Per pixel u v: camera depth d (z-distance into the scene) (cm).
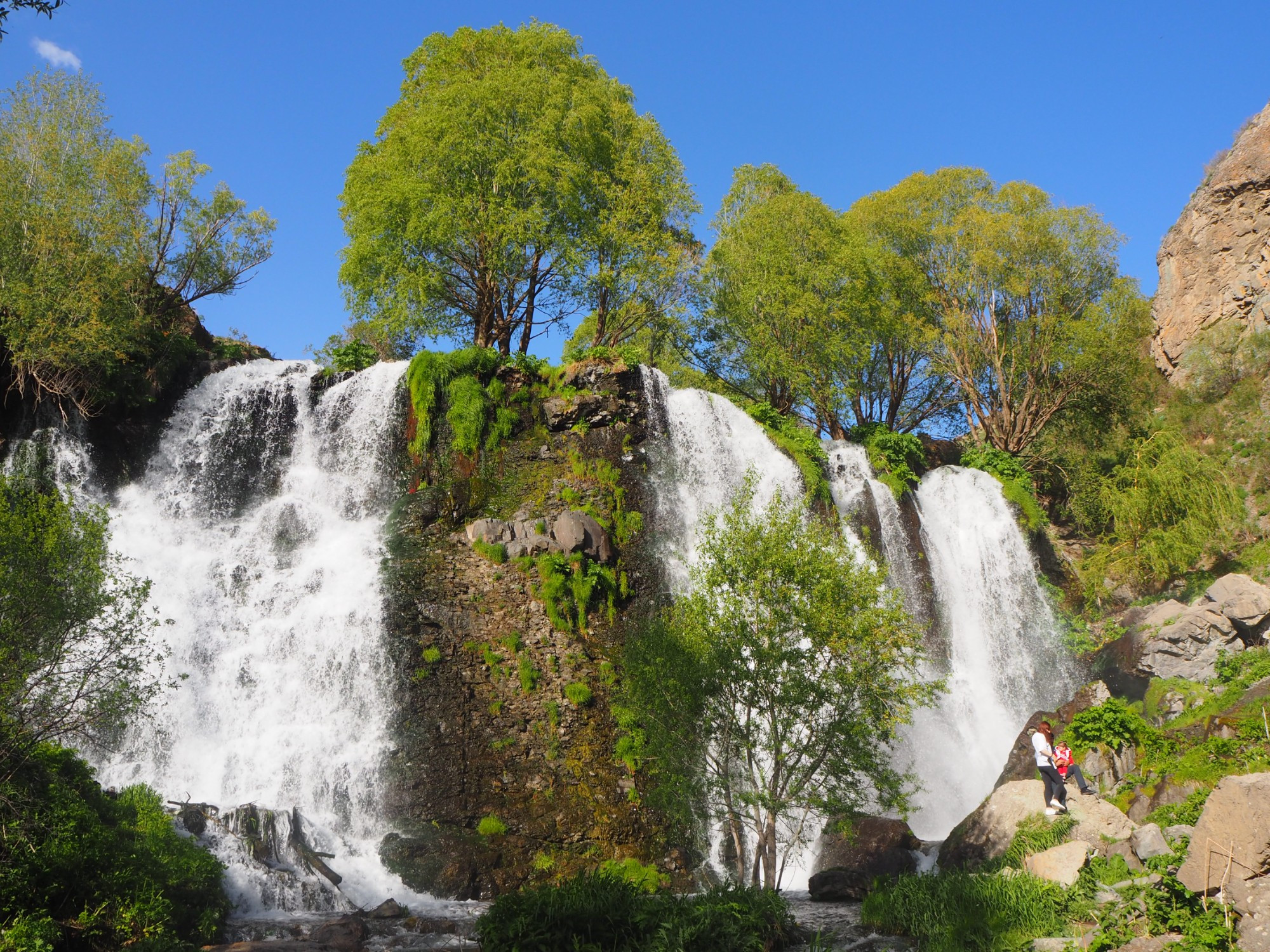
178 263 3894
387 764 2848
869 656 2136
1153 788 2117
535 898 1684
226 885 2098
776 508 2303
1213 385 4681
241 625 3188
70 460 3394
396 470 3616
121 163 3603
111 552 3209
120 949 1662
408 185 4122
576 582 3275
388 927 2055
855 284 4866
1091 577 4062
